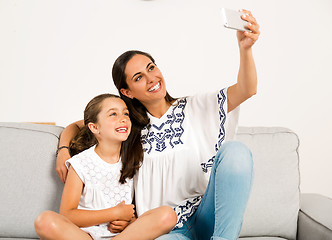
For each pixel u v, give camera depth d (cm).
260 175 157
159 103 148
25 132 159
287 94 280
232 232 111
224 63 274
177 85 272
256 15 277
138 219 122
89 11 267
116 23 268
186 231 132
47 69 267
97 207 142
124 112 146
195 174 140
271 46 278
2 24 265
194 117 145
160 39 271
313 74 281
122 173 144
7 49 265
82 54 267
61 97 267
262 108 279
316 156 282
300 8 279
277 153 161
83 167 141
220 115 141
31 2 266
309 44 280
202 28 273
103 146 146
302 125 281
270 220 154
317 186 283
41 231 112
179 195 140
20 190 152
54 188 153
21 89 267
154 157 143
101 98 148
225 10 113
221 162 115
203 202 130
